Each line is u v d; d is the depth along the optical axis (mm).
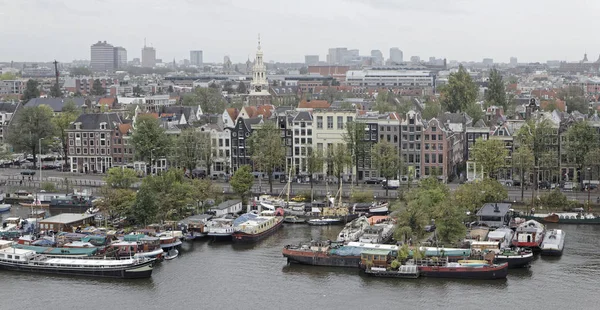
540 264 171500
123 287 161750
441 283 160125
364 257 166750
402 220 183250
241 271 170750
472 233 185000
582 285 157000
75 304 152000
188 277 167250
